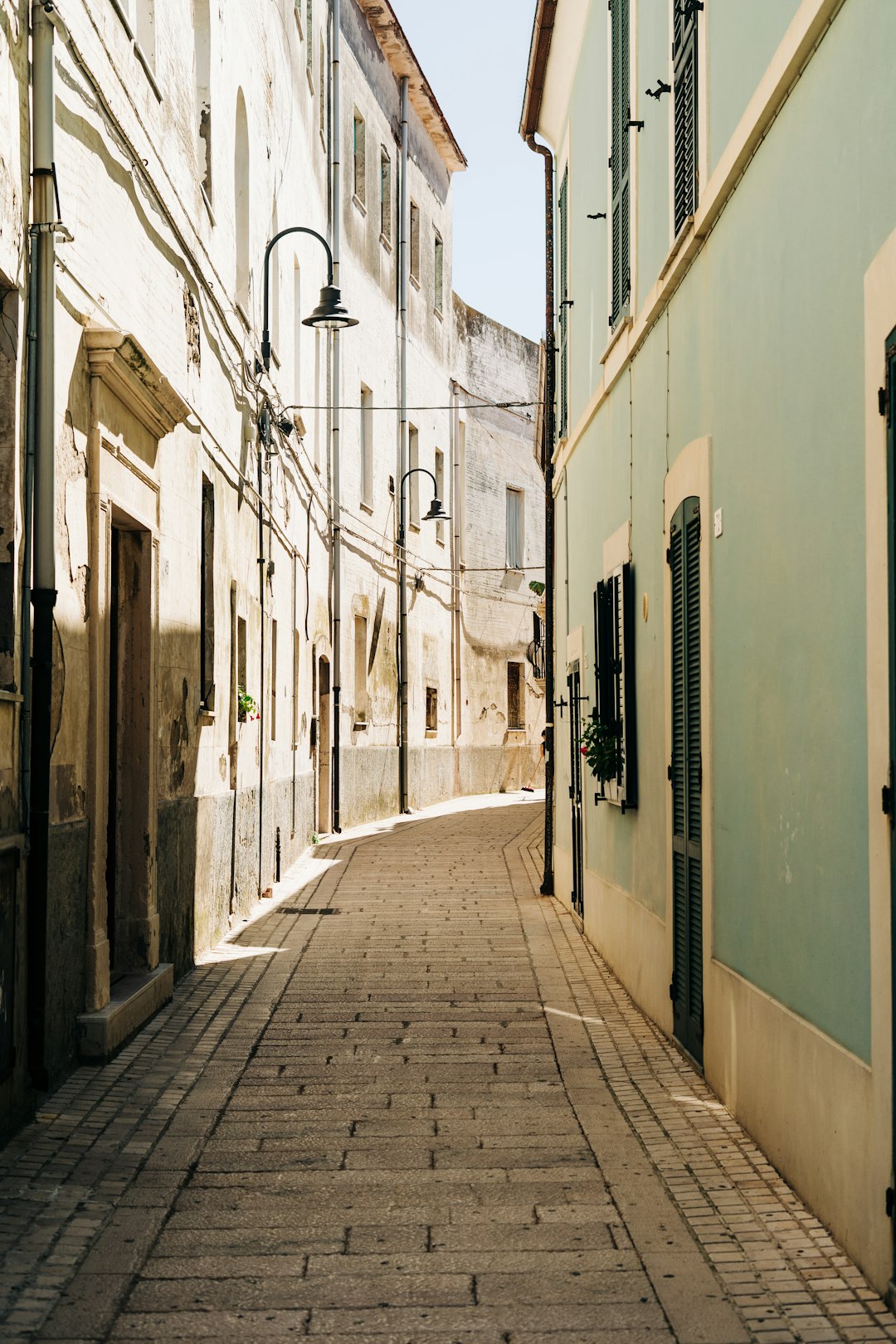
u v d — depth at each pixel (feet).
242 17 42.96
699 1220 16.67
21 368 20.21
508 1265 15.29
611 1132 20.58
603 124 37.50
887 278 14.25
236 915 41.29
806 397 17.60
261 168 47.52
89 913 24.29
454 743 98.27
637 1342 13.28
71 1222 16.56
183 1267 15.26
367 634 76.95
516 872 54.95
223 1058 24.90
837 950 16.24
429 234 93.09
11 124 19.69
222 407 38.73
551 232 51.85
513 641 109.60
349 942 38.27
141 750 28.45
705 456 23.50
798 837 17.93
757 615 20.07
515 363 108.88
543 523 114.62
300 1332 13.56
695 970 24.45
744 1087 20.63
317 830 68.95
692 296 25.14
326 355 68.80
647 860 29.73
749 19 20.59
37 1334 13.51
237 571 41.63
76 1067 23.68
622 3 33.37
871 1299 14.26
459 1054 25.49
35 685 20.75
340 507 70.79
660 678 28.32
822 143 16.93
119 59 25.71
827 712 16.69
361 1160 19.17
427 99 89.10
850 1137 15.48
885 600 14.44
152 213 29.07
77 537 22.99
